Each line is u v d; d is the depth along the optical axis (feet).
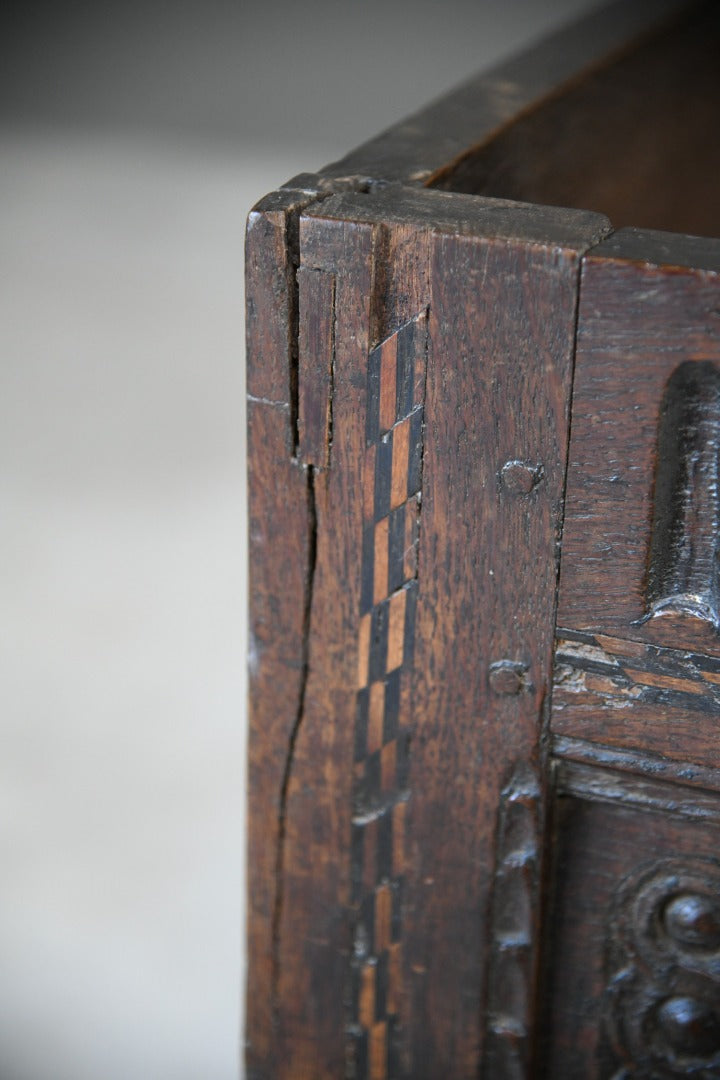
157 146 11.95
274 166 11.41
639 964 2.19
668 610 1.97
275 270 1.97
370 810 2.21
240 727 5.19
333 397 2.01
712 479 1.92
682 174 3.15
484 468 1.99
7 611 5.85
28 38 13.01
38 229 10.25
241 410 7.61
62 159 11.70
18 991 4.05
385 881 2.24
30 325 8.68
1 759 5.03
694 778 2.04
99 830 4.70
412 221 1.92
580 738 2.07
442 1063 2.31
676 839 2.11
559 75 2.66
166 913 4.36
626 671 2.02
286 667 2.18
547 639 2.04
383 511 2.05
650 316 1.86
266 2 12.60
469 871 2.19
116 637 5.70
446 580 2.05
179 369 8.11
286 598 2.14
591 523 1.97
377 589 2.09
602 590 1.99
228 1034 3.88
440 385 1.97
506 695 2.08
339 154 11.63
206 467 6.98
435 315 1.94
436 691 2.11
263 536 2.12
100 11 12.89
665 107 3.04
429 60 12.59
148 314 8.84
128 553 6.28
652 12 3.04
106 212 10.55
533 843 2.14
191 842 4.64
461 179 2.26
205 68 12.89
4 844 4.63
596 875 2.17
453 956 2.25
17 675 5.47
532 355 1.92
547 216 1.93
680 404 1.90
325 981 2.33
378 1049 2.34
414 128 2.36
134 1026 3.92
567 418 1.93
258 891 2.32
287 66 12.71
